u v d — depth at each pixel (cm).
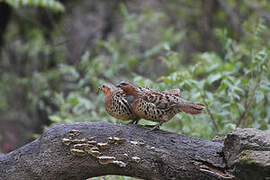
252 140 551
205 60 1262
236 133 563
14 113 1739
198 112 633
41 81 1683
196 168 589
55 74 1666
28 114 1725
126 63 1520
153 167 604
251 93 955
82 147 615
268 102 1080
